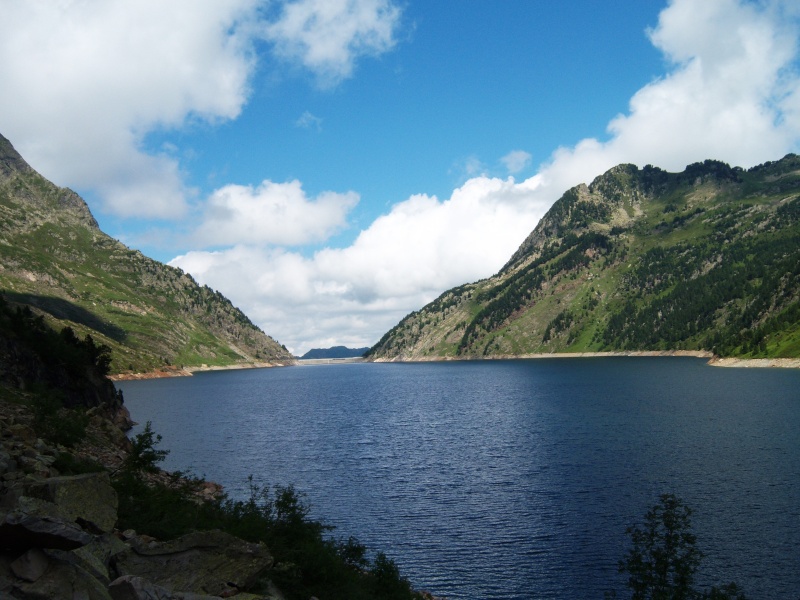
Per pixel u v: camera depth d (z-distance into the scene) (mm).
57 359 72562
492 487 54375
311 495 53406
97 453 35812
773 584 32188
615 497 48938
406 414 122562
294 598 19547
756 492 48125
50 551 12180
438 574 35719
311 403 159000
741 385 144500
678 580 25250
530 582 34219
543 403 128750
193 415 127438
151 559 15523
